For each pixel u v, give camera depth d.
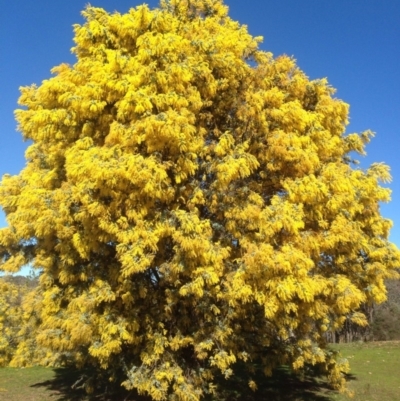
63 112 8.52
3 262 14.20
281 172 9.32
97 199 7.87
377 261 11.06
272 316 8.06
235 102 9.68
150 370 9.38
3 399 13.08
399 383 14.98
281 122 9.23
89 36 8.95
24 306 11.88
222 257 8.24
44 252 10.51
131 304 9.16
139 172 7.44
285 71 10.14
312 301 8.52
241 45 9.81
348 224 9.11
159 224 8.02
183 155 8.28
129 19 8.97
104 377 12.55
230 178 8.20
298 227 8.04
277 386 13.77
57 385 14.96
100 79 8.39
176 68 8.33
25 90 9.93
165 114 7.82
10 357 19.08
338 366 12.02
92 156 7.64
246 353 9.62
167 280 8.77
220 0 11.02
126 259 7.62
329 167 8.98
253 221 8.48
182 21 10.49
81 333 8.61
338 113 10.24
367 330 32.12
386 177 9.90
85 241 8.55
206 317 9.09
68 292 9.93
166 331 9.37
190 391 8.91
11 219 10.38
